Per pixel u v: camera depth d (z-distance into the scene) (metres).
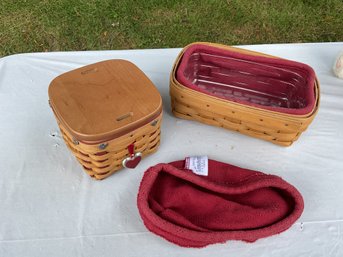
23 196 0.68
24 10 1.61
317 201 0.69
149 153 0.75
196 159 0.72
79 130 0.59
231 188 0.66
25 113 0.82
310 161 0.76
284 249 0.63
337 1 1.69
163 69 0.95
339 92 0.90
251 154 0.77
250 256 0.62
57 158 0.74
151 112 0.64
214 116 0.77
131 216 0.66
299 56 1.00
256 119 0.71
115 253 0.62
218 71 0.85
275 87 0.83
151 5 1.65
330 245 0.63
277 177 0.68
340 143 0.79
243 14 1.63
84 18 1.59
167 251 0.62
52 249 0.62
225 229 0.61
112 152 0.64
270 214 0.63
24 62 0.94
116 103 0.65
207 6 1.66
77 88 0.67
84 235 0.64
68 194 0.69
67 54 0.97
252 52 0.82
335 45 1.03
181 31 1.56
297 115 0.68
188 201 0.65
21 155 0.74
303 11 1.65
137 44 1.50
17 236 0.63
